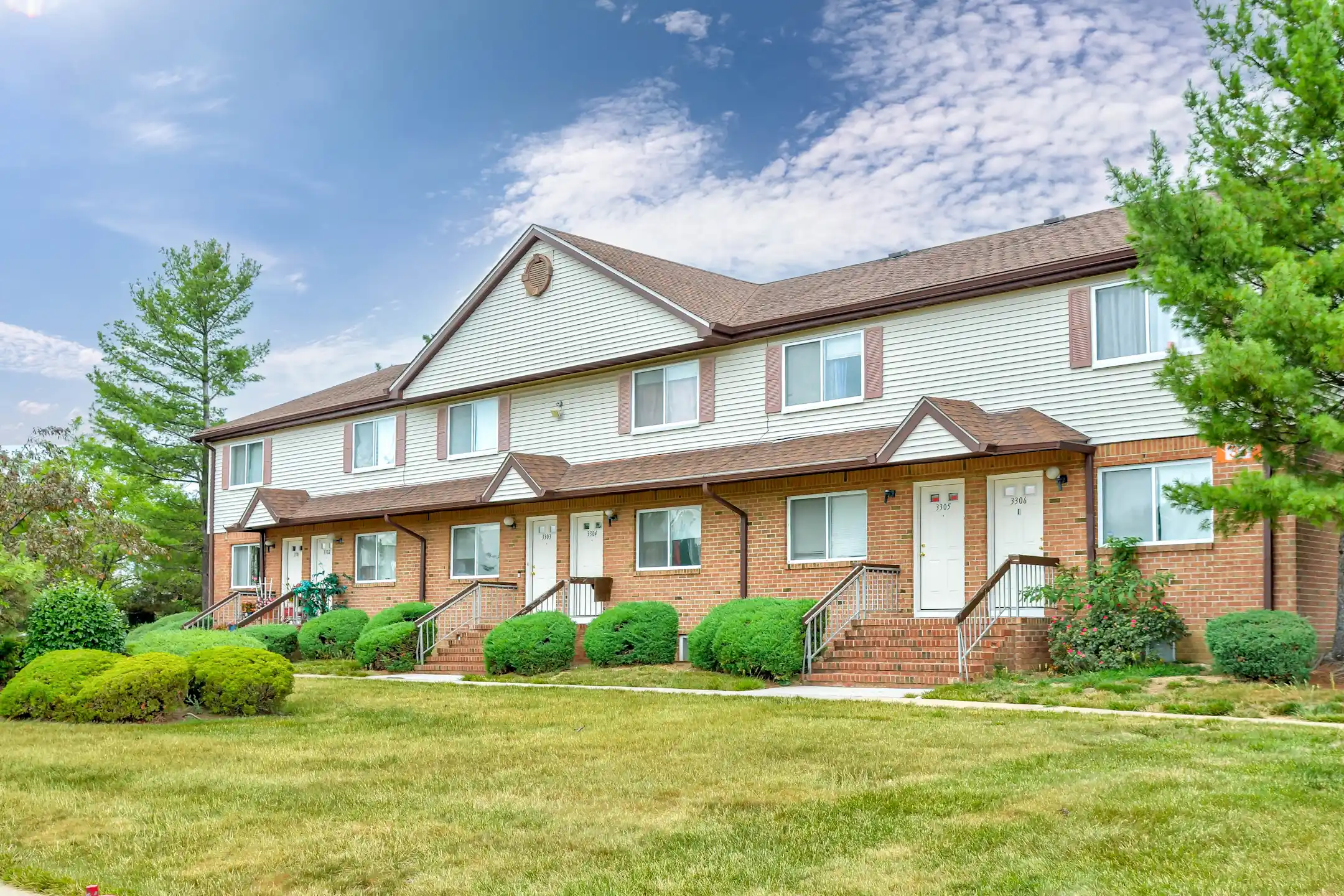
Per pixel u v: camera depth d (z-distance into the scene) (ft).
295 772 37.96
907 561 68.49
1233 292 42.70
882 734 41.55
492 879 25.30
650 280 84.12
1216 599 57.31
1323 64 45.98
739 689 60.08
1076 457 62.18
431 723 49.24
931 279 71.00
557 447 89.66
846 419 72.79
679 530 80.43
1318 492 41.57
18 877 25.71
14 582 58.85
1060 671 58.49
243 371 161.38
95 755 41.98
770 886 24.09
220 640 66.39
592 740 42.88
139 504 147.84
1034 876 24.00
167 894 24.61
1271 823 27.20
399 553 99.96
